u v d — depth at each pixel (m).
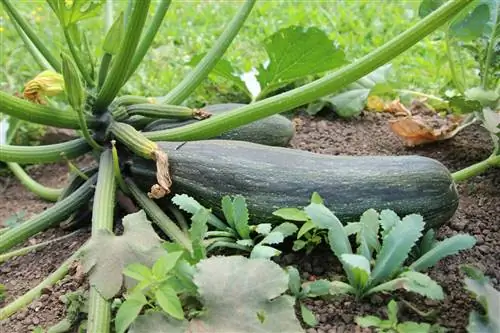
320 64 1.12
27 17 1.79
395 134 1.22
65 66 0.89
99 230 0.80
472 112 1.12
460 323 0.79
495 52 1.08
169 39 1.66
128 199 0.99
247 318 0.71
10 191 1.20
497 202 1.02
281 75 1.15
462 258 0.90
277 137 1.10
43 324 0.83
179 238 0.88
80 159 1.28
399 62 1.47
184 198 0.87
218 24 1.81
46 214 0.94
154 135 0.98
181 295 0.77
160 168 0.93
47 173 1.26
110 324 0.78
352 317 0.79
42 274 0.94
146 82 1.42
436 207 0.90
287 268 0.83
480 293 0.75
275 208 0.91
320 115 1.29
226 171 0.93
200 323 0.71
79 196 0.96
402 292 0.83
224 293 0.72
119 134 0.97
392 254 0.79
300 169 0.92
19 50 1.58
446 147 1.16
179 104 1.09
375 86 1.26
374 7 1.81
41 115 0.97
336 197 0.89
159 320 0.72
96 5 0.94
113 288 0.76
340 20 1.74
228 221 0.88
